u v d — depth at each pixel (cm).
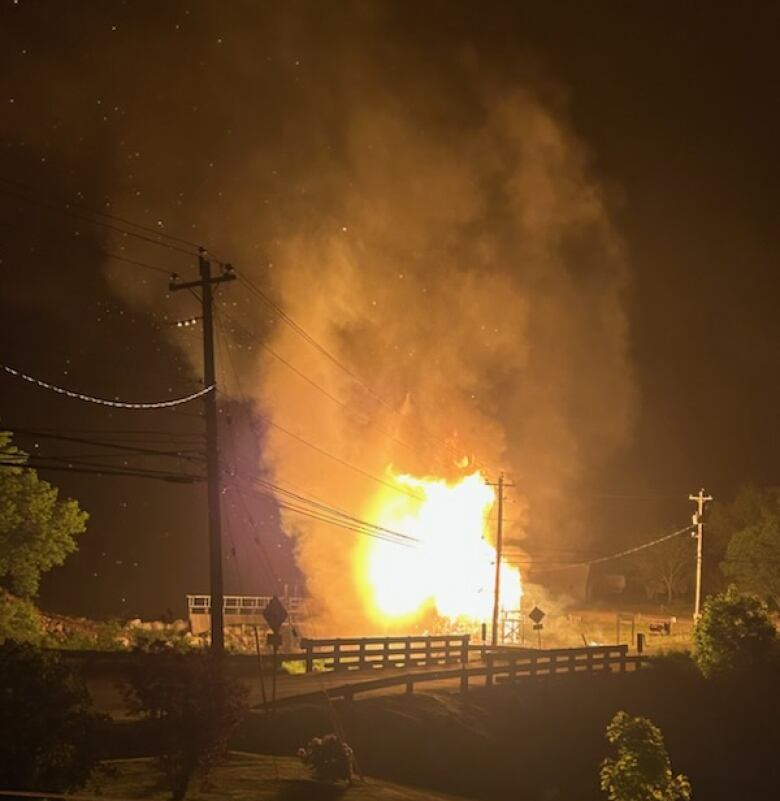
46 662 1503
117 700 2639
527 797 2745
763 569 6612
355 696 3012
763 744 3881
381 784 2269
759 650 4331
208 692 1817
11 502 3828
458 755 2809
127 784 1878
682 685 4172
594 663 4028
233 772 2109
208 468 2453
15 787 1404
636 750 2662
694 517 5269
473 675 3328
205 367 2506
